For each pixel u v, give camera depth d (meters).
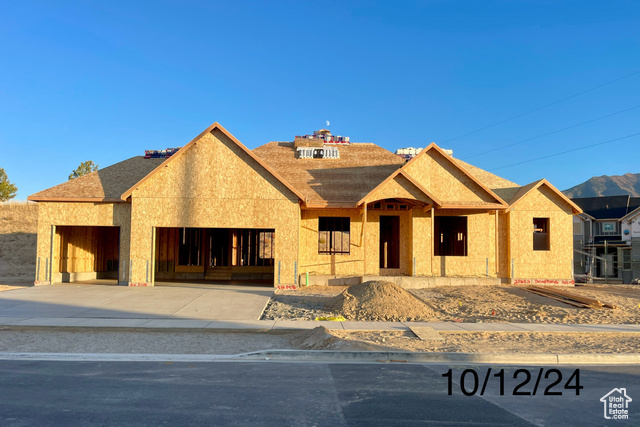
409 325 12.97
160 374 7.93
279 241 21.19
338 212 23.52
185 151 21.45
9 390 6.88
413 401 6.56
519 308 16.75
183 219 21.20
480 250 23.75
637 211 46.03
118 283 21.52
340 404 6.35
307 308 16.02
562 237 24.34
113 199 21.59
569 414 6.16
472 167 29.52
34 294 18.22
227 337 11.48
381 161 27.47
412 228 23.34
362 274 23.36
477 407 6.37
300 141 29.25
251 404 6.29
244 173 21.41
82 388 6.99
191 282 24.34
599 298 19.55
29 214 43.22
